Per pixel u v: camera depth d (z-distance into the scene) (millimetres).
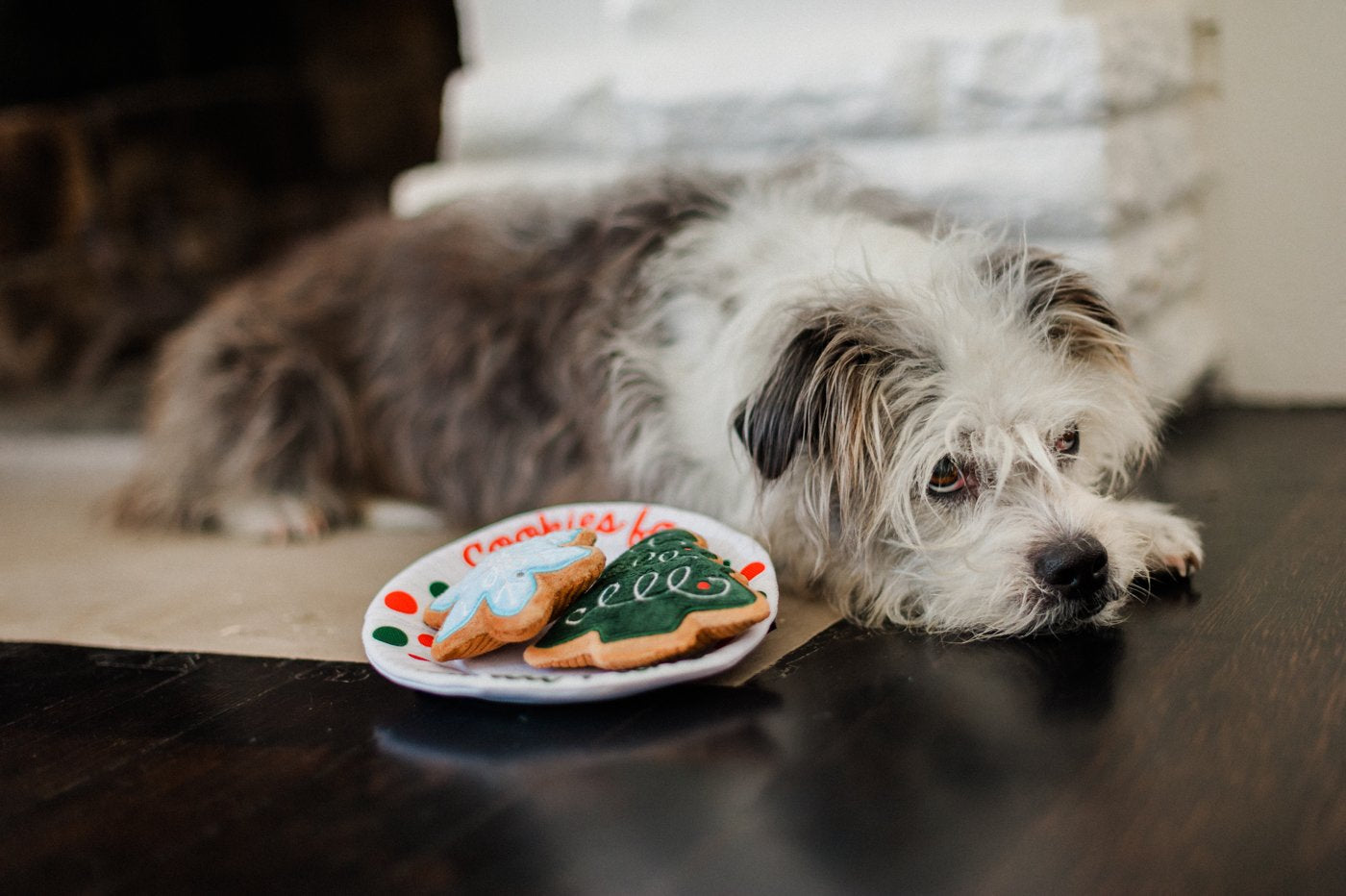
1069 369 758
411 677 654
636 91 1102
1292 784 567
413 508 995
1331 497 844
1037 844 550
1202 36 1060
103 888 574
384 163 1688
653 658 640
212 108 1665
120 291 1622
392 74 1663
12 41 1456
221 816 609
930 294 738
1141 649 677
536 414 904
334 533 991
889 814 572
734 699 664
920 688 662
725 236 846
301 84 1688
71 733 691
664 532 711
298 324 1021
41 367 1562
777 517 769
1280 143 1043
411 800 606
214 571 915
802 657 706
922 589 739
